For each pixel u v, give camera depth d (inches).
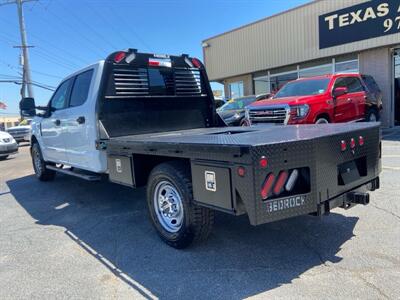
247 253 135.4
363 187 142.0
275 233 153.9
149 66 211.5
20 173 367.2
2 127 1438.2
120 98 199.8
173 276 121.0
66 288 117.0
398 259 123.3
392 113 533.0
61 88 244.1
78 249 149.9
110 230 171.5
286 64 622.5
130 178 159.5
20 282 122.6
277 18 623.8
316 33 570.9
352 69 558.9
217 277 118.3
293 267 122.3
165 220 148.5
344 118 368.2
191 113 233.6
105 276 124.1
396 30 482.3
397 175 240.5
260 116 348.5
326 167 118.9
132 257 138.6
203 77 239.3
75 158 222.8
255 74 706.2
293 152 108.7
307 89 367.2
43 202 235.1
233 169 106.8
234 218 176.7
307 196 112.4
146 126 210.2
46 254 146.3
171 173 135.7
